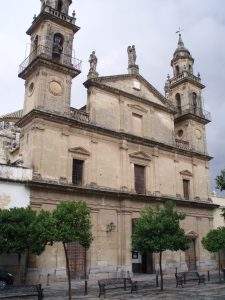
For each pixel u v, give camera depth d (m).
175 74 49.69
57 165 31.16
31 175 29.28
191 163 44.28
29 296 20.75
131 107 38.97
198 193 43.72
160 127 41.66
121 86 38.75
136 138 37.84
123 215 34.34
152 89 41.91
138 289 25.08
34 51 34.72
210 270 41.75
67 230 19.88
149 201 37.00
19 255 25.42
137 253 38.00
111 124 36.59
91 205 32.59
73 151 32.69
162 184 39.66
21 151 32.44
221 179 25.25
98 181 33.84
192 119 46.09
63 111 32.88
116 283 23.45
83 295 22.45
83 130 34.06
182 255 39.09
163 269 36.69
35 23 35.03
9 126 49.47
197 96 48.16
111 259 32.78
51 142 31.31
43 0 36.38
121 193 34.31
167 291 24.03
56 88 33.03
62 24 35.16
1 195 27.42
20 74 34.62
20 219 22.45
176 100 48.56
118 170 35.81
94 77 36.09
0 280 24.39
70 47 35.25
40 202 29.19
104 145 35.38
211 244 32.00
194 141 45.38
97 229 32.50
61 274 29.17
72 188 30.91
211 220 44.03
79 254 30.94
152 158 39.41
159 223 25.64
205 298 20.31
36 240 21.89
